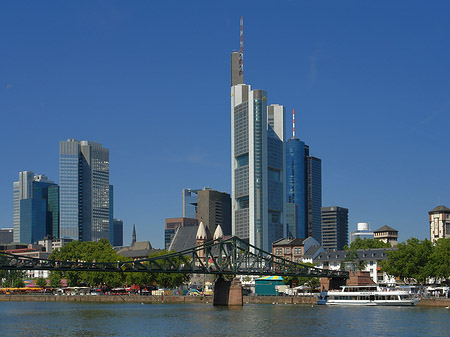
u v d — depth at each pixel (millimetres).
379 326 128250
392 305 191125
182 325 135375
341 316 152000
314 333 119062
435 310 168250
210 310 180375
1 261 162625
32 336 118250
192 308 192125
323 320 142750
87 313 172625
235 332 122000
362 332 119375
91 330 127188
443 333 116625
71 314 169250
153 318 152875
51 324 139500
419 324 130875
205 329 127312
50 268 169125
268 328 127875
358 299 198375
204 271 194250
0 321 147250
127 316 159750
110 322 143375
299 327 129000
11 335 119812
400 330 121250
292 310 176125
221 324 136750
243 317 152875
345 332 119750
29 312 179250
